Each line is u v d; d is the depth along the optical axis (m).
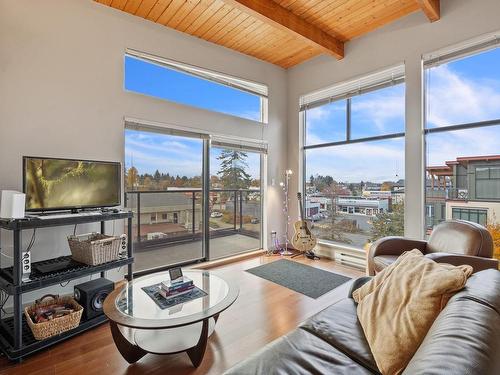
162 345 1.91
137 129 3.24
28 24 2.57
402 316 1.20
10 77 2.48
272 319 2.40
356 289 1.74
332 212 4.32
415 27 3.29
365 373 1.09
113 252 2.47
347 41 3.95
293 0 3.09
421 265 1.40
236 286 2.11
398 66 3.49
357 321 1.45
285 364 1.12
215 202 4.04
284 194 4.83
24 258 1.97
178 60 3.54
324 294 2.92
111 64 3.04
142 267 3.41
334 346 1.26
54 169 2.38
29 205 2.22
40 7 2.63
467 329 0.76
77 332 2.11
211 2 3.01
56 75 2.71
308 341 1.29
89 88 2.90
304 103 4.64
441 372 0.60
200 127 3.79
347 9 3.24
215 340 2.08
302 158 4.74
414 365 0.68
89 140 2.90
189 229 3.80
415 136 3.30
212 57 3.87
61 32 2.74
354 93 3.96
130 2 2.99
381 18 3.43
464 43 2.94
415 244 2.78
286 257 4.32
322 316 1.51
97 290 2.28
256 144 4.46
